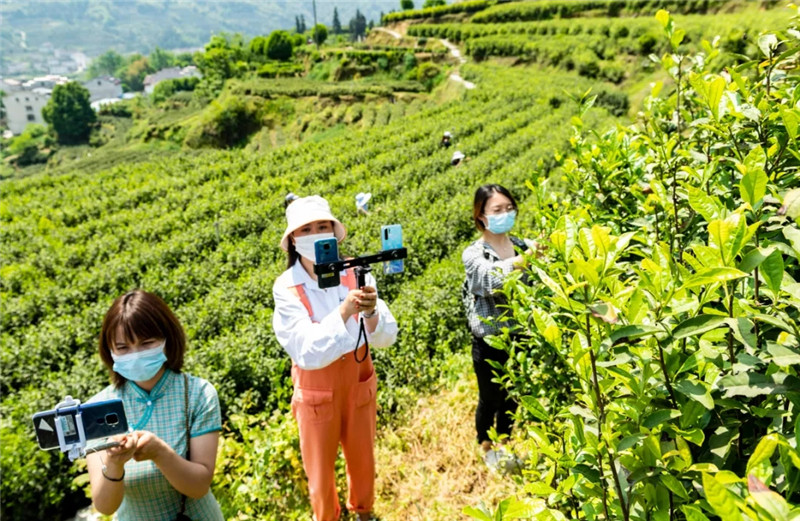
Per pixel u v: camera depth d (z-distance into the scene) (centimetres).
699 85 180
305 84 6538
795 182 167
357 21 19562
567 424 164
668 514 120
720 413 135
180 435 236
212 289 1086
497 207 359
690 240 196
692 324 113
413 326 662
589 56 4869
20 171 10081
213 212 1673
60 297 1092
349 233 1263
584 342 131
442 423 448
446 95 5525
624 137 282
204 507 246
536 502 129
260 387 632
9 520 459
